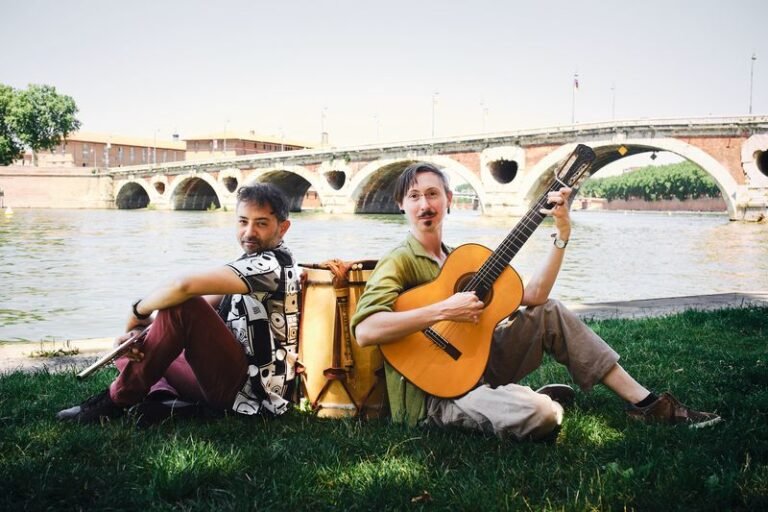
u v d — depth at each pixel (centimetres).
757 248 2847
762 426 365
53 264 2131
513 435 341
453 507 278
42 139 9112
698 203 11856
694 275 1909
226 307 388
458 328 356
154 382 359
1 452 328
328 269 400
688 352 589
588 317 849
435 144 5444
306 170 6700
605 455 332
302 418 384
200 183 8788
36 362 604
